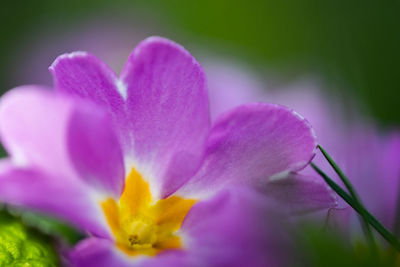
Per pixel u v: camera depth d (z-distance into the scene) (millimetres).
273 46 300
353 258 138
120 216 135
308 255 134
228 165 134
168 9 336
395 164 158
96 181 128
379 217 156
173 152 134
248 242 132
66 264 135
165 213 136
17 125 124
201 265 131
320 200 134
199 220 134
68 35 313
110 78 131
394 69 208
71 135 125
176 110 133
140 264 128
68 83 131
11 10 324
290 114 132
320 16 257
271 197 133
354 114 172
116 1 340
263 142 133
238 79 220
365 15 237
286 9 300
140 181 135
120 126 133
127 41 317
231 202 133
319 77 205
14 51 313
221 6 322
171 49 130
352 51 212
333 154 163
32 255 135
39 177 124
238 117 132
